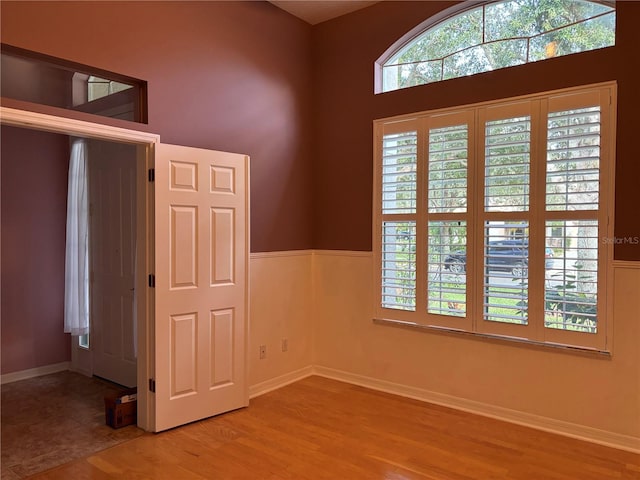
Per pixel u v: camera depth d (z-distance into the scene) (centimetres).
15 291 423
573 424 304
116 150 400
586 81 296
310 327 439
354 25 409
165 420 308
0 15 238
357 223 409
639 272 280
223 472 258
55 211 450
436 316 360
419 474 256
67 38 265
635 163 281
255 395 381
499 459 273
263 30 390
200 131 339
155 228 301
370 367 402
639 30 279
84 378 427
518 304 322
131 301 390
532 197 314
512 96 324
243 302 352
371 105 398
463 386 350
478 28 350
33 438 300
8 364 418
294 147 421
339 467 264
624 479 250
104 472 258
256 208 385
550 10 319
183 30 328
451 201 349
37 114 253
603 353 291
